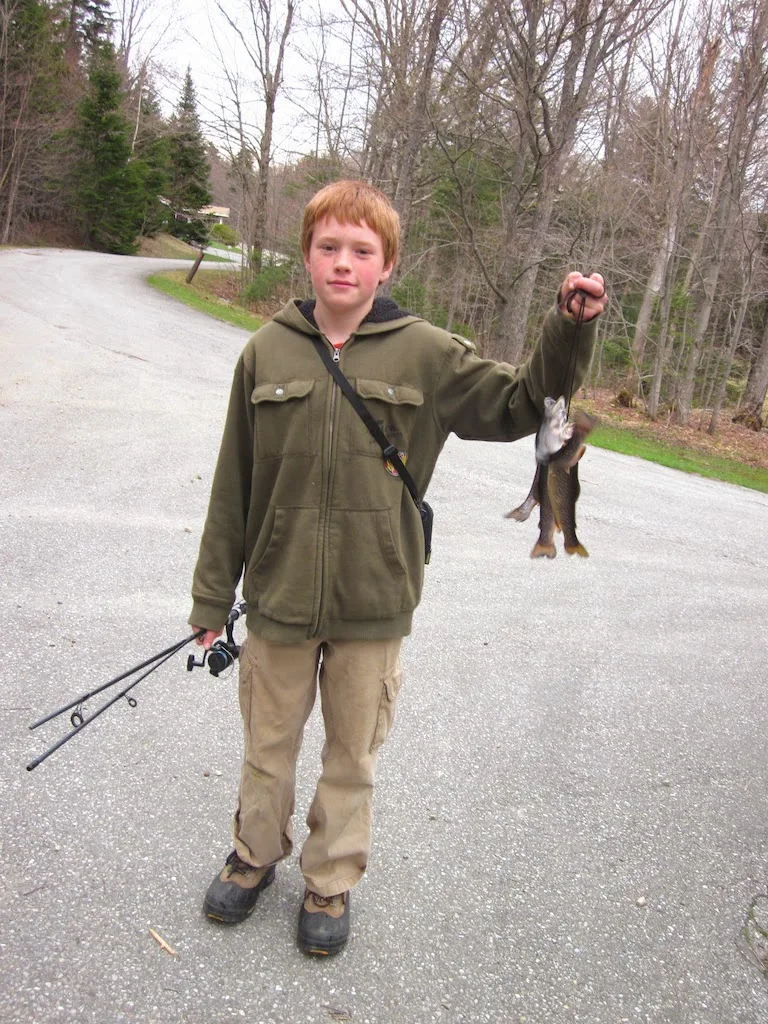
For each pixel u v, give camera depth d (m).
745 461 15.79
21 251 27.42
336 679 2.00
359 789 2.10
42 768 2.70
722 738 3.60
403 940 2.21
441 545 5.74
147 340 12.13
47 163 36.09
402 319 1.89
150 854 2.39
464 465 8.22
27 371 8.65
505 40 14.53
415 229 24.77
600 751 3.34
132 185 38.84
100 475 5.89
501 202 20.50
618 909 2.43
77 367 9.26
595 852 2.69
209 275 30.31
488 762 3.14
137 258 35.22
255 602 1.99
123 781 2.69
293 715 2.06
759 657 4.61
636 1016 2.06
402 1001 2.02
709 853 2.76
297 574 1.89
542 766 3.17
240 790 2.18
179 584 4.29
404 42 16.20
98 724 2.97
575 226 20.88
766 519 8.75
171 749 2.90
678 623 4.96
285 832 2.23
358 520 1.86
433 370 1.89
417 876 2.47
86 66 43.09
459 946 2.21
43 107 34.25
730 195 17.28
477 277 25.45
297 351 1.87
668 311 19.12
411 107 16.59
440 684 3.72
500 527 6.36
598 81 15.62
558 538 6.32
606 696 3.84
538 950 2.24
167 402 8.37
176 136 47.31
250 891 2.20
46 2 34.88
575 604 5.02
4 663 3.29
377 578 1.90
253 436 1.96
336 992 2.02
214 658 2.18
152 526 5.08
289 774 2.13
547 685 3.86
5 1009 1.84
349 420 1.83
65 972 1.96
